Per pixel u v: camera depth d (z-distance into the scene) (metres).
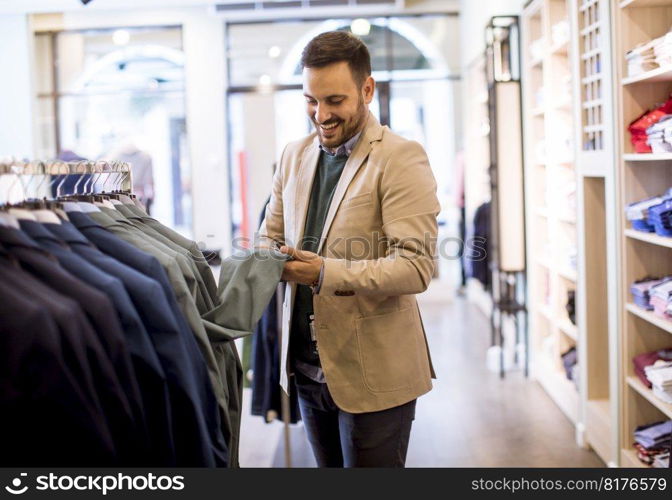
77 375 1.15
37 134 8.96
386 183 1.86
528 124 5.10
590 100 3.68
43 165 1.56
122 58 9.04
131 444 1.23
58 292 1.22
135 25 8.87
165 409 1.31
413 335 2.00
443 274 8.80
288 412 3.17
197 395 1.39
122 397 1.21
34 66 8.87
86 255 1.39
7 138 8.77
